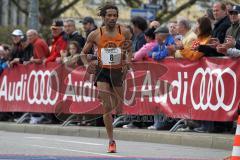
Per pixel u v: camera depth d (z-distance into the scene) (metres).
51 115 30.11
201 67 24.22
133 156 19.52
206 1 61.31
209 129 24.36
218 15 24.70
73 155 19.55
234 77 23.20
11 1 69.75
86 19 29.06
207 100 23.98
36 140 24.53
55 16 63.22
